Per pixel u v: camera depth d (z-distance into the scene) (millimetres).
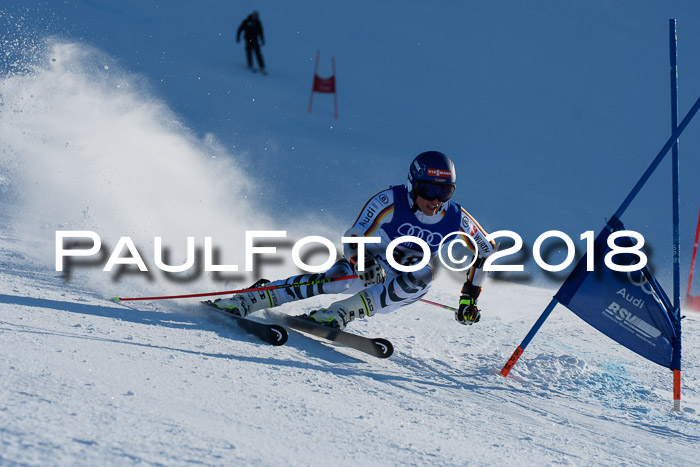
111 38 49688
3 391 4363
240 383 5926
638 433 7238
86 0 57594
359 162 33000
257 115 38156
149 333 7359
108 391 4812
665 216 32781
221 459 3938
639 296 8883
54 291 8703
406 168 33750
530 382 9008
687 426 7836
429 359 9383
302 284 9328
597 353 10906
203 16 65688
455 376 8703
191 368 6109
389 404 6422
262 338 8266
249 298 9188
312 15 75812
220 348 7359
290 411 5340
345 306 9359
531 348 10688
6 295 7871
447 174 8844
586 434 6805
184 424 4426
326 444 4695
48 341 5973
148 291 9922
